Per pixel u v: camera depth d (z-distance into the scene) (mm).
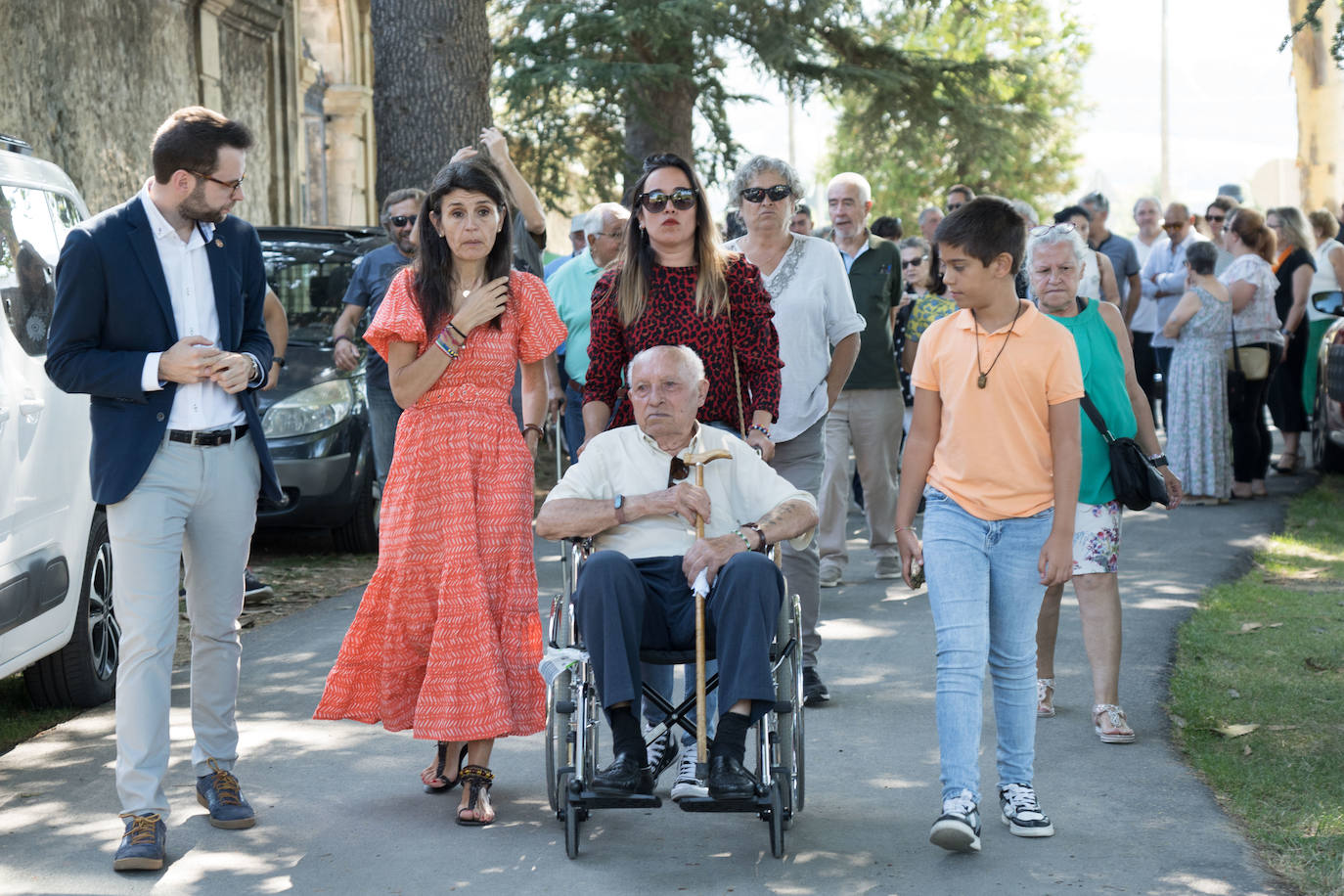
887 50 21312
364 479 9453
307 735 5754
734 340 5164
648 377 4637
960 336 4477
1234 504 11156
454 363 4801
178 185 4449
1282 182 26031
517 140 19297
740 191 6137
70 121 11961
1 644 5160
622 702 4215
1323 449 12531
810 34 19906
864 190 8164
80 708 6234
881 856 4383
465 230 4723
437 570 4793
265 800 4980
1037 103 23734
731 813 4844
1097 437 5473
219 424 4570
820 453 6242
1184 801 4820
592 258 8125
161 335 4488
